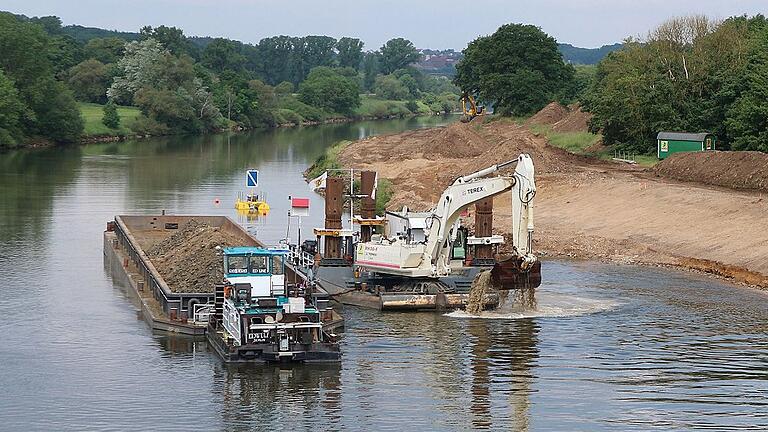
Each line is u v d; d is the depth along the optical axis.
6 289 56.50
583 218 79.31
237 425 35.12
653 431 35.00
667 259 66.81
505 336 47.50
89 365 42.06
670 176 94.94
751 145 100.94
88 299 54.06
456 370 42.00
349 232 57.56
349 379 40.47
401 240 55.66
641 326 49.50
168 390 38.84
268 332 41.84
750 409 37.34
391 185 99.75
